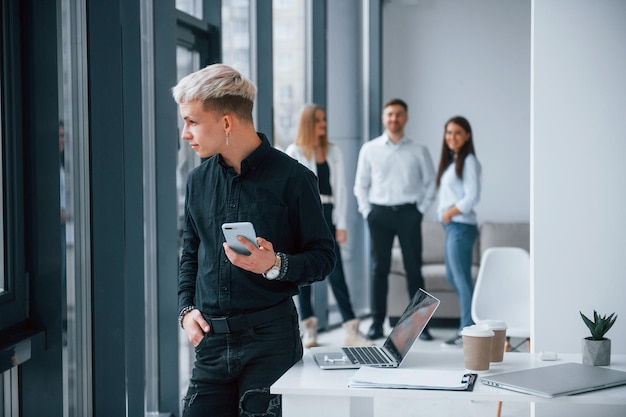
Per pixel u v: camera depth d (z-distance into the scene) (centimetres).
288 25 705
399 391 238
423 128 911
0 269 288
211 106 256
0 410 292
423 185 709
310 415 246
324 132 674
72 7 327
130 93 365
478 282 531
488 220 912
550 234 366
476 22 899
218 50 523
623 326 362
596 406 347
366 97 857
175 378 454
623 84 359
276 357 262
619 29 358
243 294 261
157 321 451
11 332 286
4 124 285
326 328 757
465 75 903
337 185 684
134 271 372
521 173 904
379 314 723
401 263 783
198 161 508
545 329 368
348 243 813
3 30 282
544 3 362
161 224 446
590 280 364
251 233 245
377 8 855
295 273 253
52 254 298
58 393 303
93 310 337
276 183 263
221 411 269
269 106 570
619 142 360
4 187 287
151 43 438
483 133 906
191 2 509
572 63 361
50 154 295
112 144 333
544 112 364
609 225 362
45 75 293
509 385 238
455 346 680
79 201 335
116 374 340
